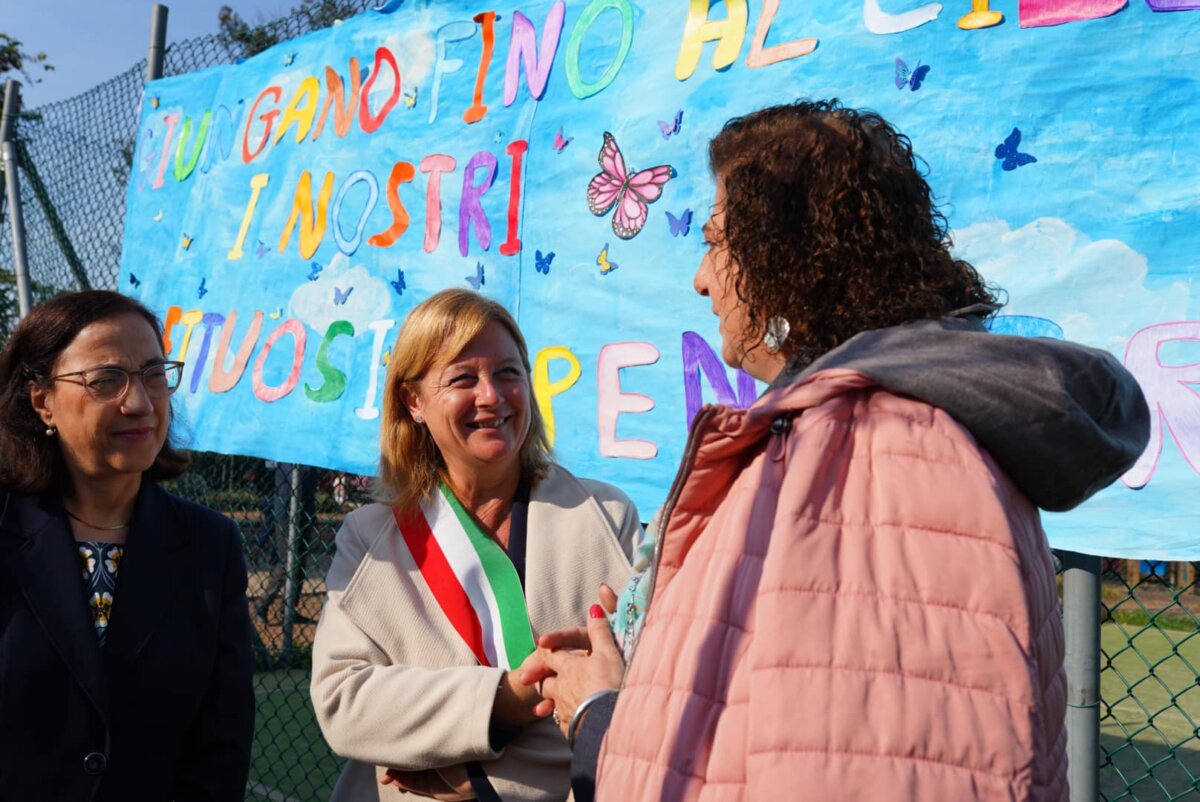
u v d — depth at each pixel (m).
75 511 1.96
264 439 3.80
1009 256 2.23
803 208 1.12
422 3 3.58
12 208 5.11
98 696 1.81
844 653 0.91
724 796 0.96
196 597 1.98
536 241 3.11
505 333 2.00
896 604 0.92
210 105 4.35
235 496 4.87
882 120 1.19
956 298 1.14
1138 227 2.11
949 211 2.31
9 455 1.91
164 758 1.90
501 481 2.02
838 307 1.11
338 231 3.70
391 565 1.96
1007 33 2.29
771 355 1.19
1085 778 2.05
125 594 1.90
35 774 1.78
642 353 2.81
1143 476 2.03
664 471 2.72
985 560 0.93
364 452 3.46
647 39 2.94
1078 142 2.19
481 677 1.76
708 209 2.73
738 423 1.12
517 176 3.19
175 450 2.12
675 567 1.18
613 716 1.13
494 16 3.37
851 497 0.98
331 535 4.60
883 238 1.10
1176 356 2.03
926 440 0.98
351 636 1.90
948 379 1.00
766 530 1.05
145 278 4.48
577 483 2.06
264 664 4.88
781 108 1.22
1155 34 2.13
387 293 3.50
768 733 0.91
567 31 3.14
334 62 3.85
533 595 1.89
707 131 2.75
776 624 0.94
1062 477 1.03
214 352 4.08
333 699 1.83
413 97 3.55
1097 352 1.10
